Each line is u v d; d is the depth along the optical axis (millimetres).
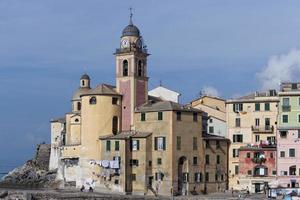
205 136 169875
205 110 184000
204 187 164875
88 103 168250
